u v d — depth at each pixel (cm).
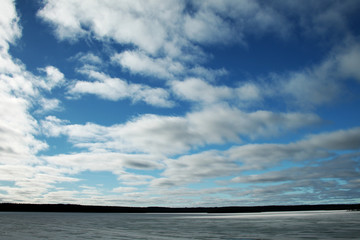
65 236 2639
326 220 4978
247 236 2698
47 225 4056
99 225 4197
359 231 2948
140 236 2688
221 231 3206
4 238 2477
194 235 2788
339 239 2370
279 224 4231
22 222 4731
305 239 2420
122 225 4244
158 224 4500
